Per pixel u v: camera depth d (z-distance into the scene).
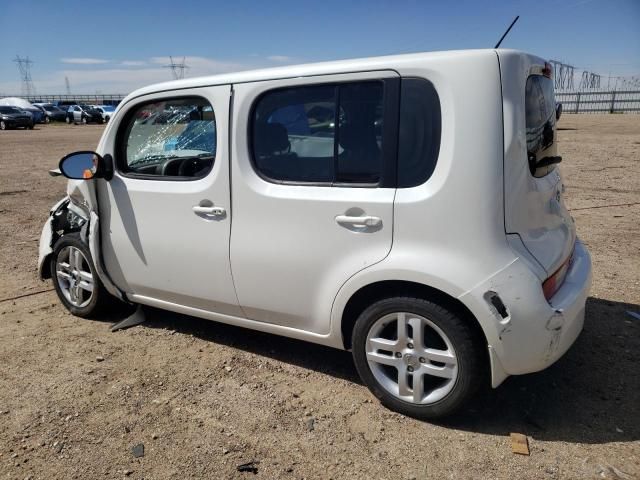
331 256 3.04
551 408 3.07
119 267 4.02
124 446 2.82
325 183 3.05
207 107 3.48
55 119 43.72
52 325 4.34
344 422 2.99
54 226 4.56
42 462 2.71
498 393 3.24
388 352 3.01
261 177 3.26
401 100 2.80
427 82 2.74
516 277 2.64
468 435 2.86
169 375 3.52
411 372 2.96
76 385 3.41
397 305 2.89
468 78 2.65
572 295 2.93
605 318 4.19
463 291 2.66
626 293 4.68
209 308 3.69
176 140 3.66
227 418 3.05
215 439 2.86
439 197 2.71
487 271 2.65
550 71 3.23
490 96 2.63
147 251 3.80
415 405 2.96
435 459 2.68
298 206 3.10
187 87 3.51
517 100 2.68
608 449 2.71
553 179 3.21
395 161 2.83
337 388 3.35
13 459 2.73
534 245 2.82
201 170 3.57
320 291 3.12
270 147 3.24
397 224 2.82
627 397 3.15
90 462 2.70
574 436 2.82
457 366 2.79
